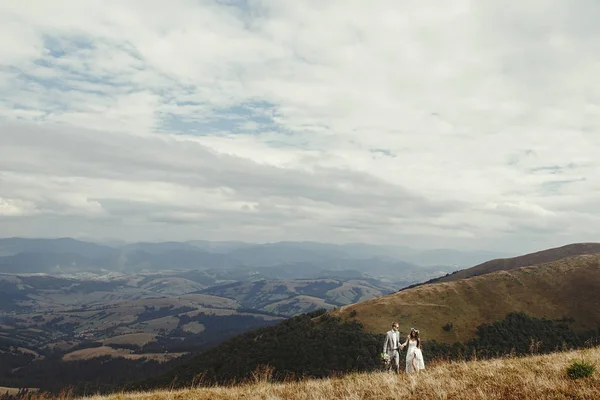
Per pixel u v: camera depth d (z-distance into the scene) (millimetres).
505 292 113188
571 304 103250
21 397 18000
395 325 17500
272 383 16703
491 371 12930
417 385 11797
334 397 11555
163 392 15883
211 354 107438
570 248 188500
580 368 11188
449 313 106125
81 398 17875
